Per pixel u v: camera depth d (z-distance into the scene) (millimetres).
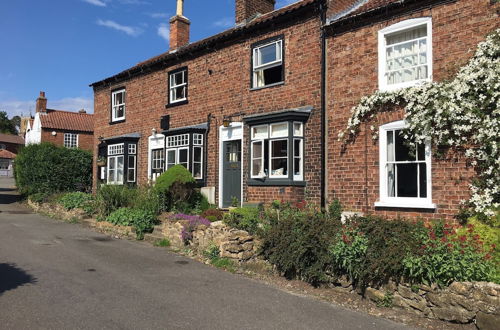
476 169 8195
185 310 5719
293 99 11789
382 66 9898
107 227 12562
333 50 10852
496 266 5895
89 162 22016
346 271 6758
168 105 16031
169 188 12891
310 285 7199
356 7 11336
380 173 9672
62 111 37719
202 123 14609
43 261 8359
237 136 13266
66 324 5062
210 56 14508
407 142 9273
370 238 6605
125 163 17250
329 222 7566
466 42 8586
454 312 5391
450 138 8492
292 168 11172
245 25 13820
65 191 19484
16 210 18172
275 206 10555
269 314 5695
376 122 9797
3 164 59375
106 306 5766
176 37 17781
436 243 5965
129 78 18266
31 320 5152
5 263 8094
